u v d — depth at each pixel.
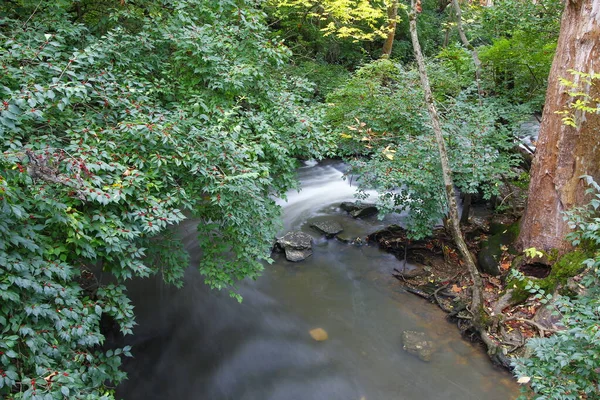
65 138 3.20
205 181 3.26
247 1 4.56
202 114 3.61
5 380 2.01
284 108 4.21
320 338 4.94
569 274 4.64
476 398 4.03
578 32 4.61
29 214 2.41
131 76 3.65
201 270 3.67
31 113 2.51
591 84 4.26
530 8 6.86
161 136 3.04
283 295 5.73
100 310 2.73
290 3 9.97
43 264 2.40
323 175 9.97
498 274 5.52
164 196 3.12
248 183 3.25
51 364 2.39
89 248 2.59
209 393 4.20
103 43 3.80
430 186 5.46
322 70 10.74
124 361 4.43
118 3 4.59
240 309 5.42
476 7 7.98
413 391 4.16
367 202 8.33
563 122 4.40
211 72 3.79
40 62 3.18
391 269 6.31
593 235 2.98
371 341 4.88
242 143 3.50
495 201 7.49
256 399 4.14
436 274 6.00
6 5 4.15
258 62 4.20
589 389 2.41
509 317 4.73
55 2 3.97
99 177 2.70
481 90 6.66
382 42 13.98
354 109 6.42
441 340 4.81
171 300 5.40
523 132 8.64
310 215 8.01
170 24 4.18
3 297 2.11
